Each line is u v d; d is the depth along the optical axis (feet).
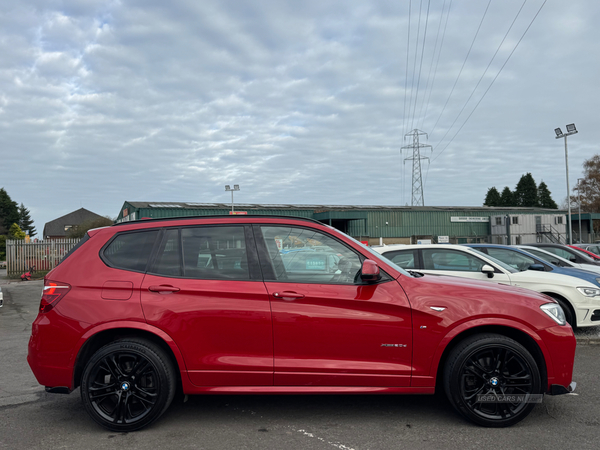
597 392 14.52
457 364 11.67
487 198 347.97
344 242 12.63
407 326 11.76
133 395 11.86
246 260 12.39
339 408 13.38
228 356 11.83
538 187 335.06
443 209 179.52
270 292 11.89
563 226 170.40
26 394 15.24
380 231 164.25
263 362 11.78
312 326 11.74
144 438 11.37
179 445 10.89
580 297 22.04
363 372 11.72
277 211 153.89
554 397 14.12
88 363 11.81
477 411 11.74
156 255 12.52
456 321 11.71
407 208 176.65
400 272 12.42
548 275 22.77
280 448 10.64
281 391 11.79
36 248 83.71
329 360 11.80
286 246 12.57
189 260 12.44
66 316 11.96
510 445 10.62
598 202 238.89
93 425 12.36
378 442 10.91
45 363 11.93
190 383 11.83
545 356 11.75
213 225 12.87
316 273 12.30
